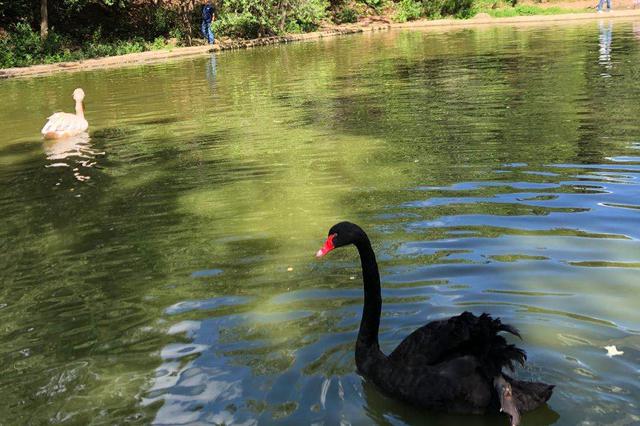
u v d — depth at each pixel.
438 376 3.40
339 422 3.38
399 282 4.86
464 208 6.36
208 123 12.12
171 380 3.85
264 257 5.63
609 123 9.62
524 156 8.13
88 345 4.37
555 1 39.22
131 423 3.47
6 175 9.18
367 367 3.72
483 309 4.38
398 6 39.03
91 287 5.29
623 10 34.41
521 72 15.77
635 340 3.91
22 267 5.80
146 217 6.94
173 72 21.23
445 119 10.88
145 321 4.63
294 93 15.04
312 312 4.56
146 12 32.75
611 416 3.28
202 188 7.86
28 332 4.61
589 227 5.67
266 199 7.23
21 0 29.94
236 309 4.70
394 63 19.48
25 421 3.59
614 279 4.70
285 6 33.16
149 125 12.37
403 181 7.45
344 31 33.31
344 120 11.45
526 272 4.89
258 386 3.72
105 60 25.50
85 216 7.12
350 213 6.52
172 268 5.54
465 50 21.80
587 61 16.78
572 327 4.09
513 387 3.29
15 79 21.88
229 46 29.00
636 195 6.39
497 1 39.16
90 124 12.88
